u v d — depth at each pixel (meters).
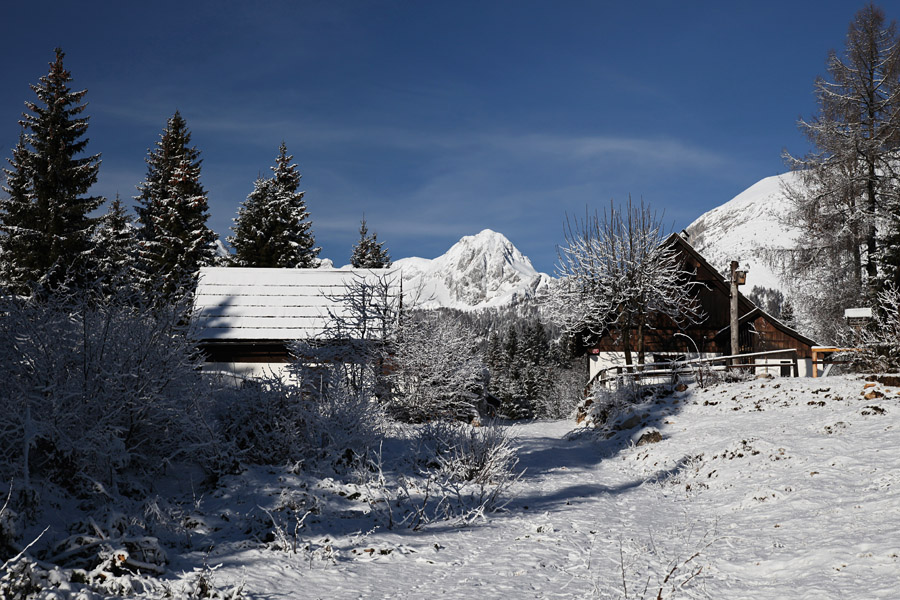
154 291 10.61
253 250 51.19
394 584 6.73
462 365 25.94
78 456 8.54
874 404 15.35
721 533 8.85
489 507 11.08
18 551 6.20
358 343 20.44
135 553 6.58
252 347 27.83
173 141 46.06
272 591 6.30
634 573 7.09
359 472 11.57
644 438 18.14
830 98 33.72
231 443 10.70
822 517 8.66
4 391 8.59
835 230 33.06
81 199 33.62
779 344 35.31
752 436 15.09
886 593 5.61
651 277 32.06
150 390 9.48
